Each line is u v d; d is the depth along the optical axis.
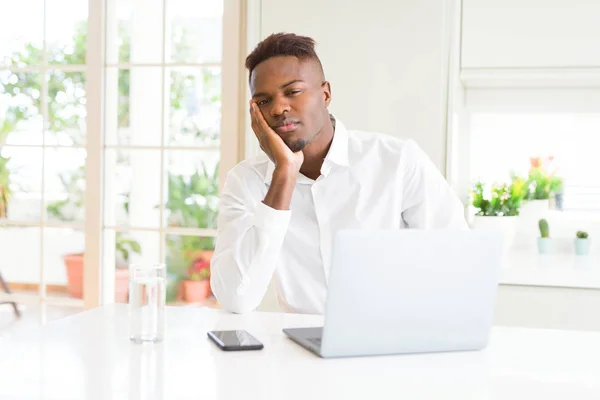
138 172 4.14
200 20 4.02
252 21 2.84
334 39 2.76
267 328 1.36
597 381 1.02
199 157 4.25
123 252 4.25
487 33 2.68
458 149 2.96
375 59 2.72
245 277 1.52
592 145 3.00
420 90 2.69
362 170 1.79
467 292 1.18
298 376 1.03
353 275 1.11
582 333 1.39
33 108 3.73
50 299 3.52
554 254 2.97
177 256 4.23
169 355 1.14
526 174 3.07
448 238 1.15
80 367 1.06
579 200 3.02
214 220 4.26
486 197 3.11
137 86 3.56
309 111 1.55
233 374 1.03
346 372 1.06
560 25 2.63
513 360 1.15
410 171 1.80
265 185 1.75
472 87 3.06
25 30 3.78
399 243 1.12
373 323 1.14
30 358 1.12
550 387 0.99
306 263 1.80
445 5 2.67
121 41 3.46
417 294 1.15
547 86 3.01
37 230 3.76
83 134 3.66
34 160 3.56
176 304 4.18
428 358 1.16
